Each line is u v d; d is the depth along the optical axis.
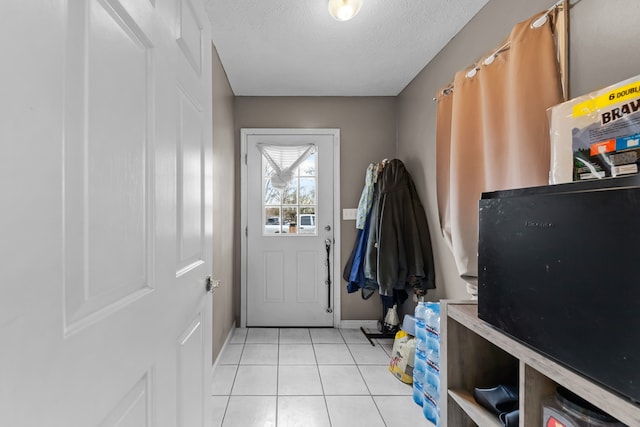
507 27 1.55
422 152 2.51
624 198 0.60
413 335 2.17
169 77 0.79
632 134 0.76
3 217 0.33
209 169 1.19
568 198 0.71
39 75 0.38
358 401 1.84
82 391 0.46
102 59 0.51
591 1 1.10
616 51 1.02
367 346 2.62
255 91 2.93
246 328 3.01
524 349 0.81
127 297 0.59
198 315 1.05
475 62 1.76
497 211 0.93
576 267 0.69
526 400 0.80
